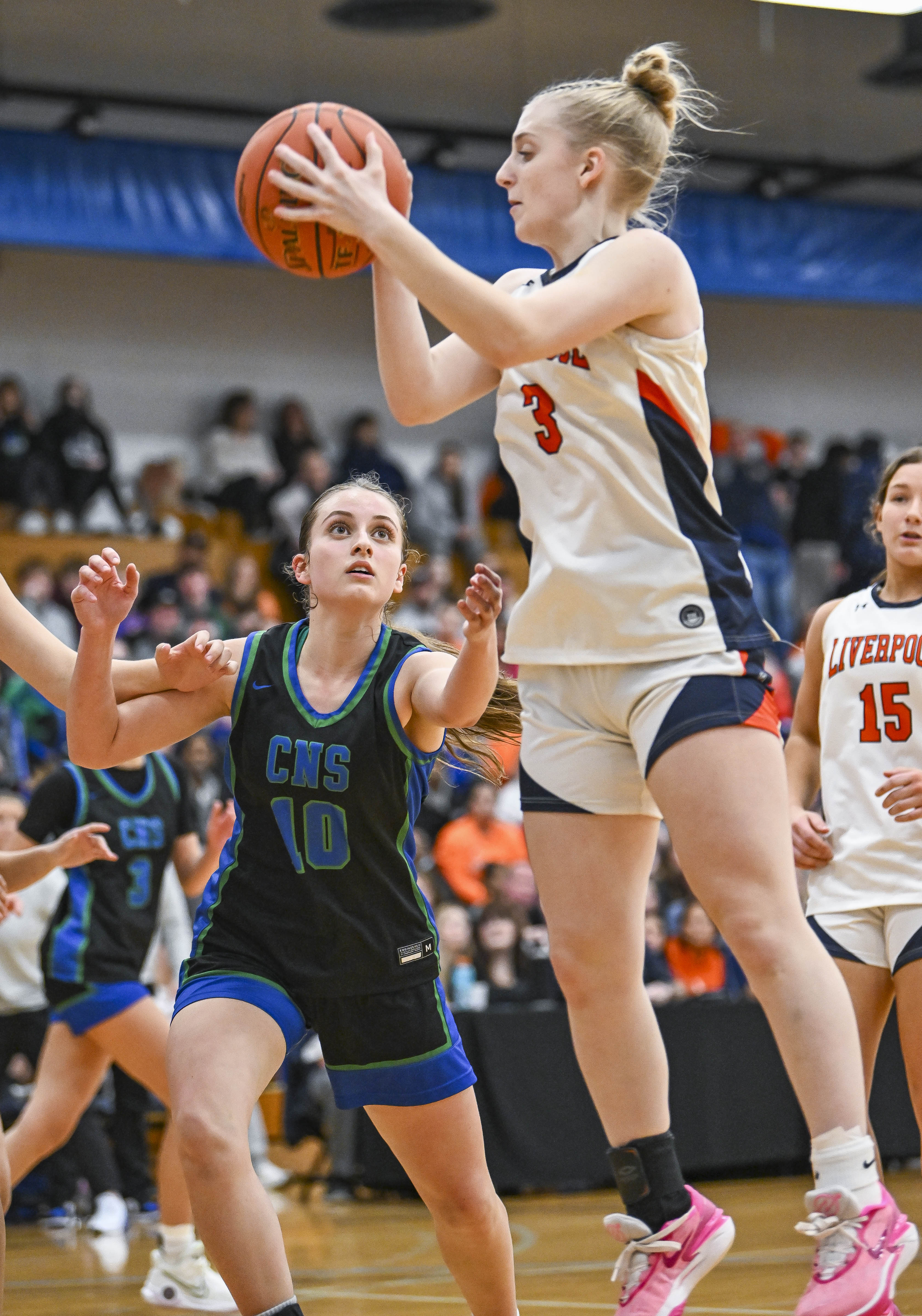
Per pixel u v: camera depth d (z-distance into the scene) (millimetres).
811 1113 3221
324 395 19594
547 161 3578
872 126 19125
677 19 16750
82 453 16672
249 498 17484
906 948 4254
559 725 3547
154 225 14258
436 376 3525
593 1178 9523
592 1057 3572
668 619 3367
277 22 16312
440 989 3639
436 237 14930
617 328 3412
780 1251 6605
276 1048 3441
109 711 3461
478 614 3277
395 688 3600
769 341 21594
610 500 3416
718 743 3312
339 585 3615
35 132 13953
